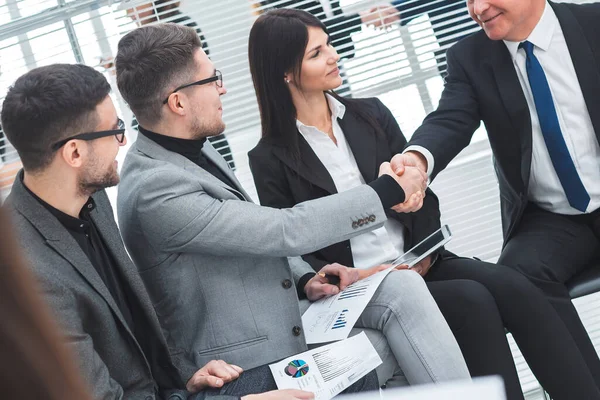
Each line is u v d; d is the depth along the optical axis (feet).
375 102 7.93
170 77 6.24
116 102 10.52
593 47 7.29
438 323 6.14
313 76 7.23
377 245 7.33
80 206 5.44
